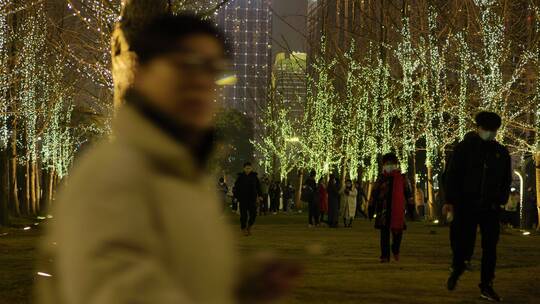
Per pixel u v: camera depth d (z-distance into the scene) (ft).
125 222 4.62
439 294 33.78
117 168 4.82
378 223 48.88
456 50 99.91
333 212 98.73
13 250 56.90
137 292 4.39
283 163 217.36
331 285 36.27
